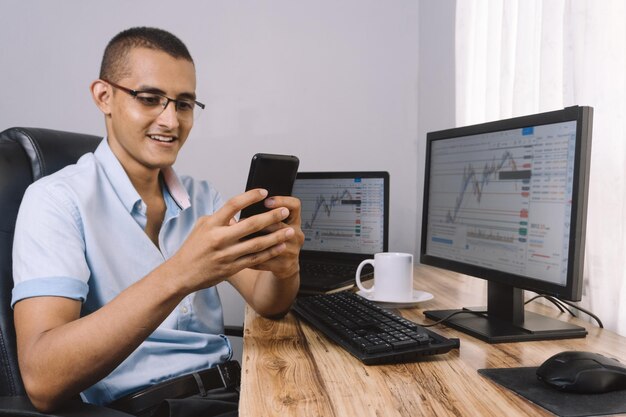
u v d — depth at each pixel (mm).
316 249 1806
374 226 1718
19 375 905
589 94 1011
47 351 792
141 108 1040
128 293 816
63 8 2039
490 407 639
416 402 656
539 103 1165
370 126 2082
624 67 957
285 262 996
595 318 1003
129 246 1073
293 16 2064
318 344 920
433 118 1927
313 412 627
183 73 1059
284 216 821
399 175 2090
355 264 1698
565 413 608
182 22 2062
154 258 1096
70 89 2061
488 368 777
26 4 2033
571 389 663
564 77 1081
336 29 2064
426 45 1985
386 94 2074
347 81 2074
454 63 1726
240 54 2072
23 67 2049
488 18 1444
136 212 1107
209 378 1038
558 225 868
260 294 1126
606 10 976
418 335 854
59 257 917
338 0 2057
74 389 809
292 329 1031
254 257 833
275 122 2090
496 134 1021
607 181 986
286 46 2070
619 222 980
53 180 1013
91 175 1062
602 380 665
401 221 2104
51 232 937
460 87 1624
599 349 873
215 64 2072
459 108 1631
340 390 698
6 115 2061
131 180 1132
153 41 1047
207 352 1131
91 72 2057
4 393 904
